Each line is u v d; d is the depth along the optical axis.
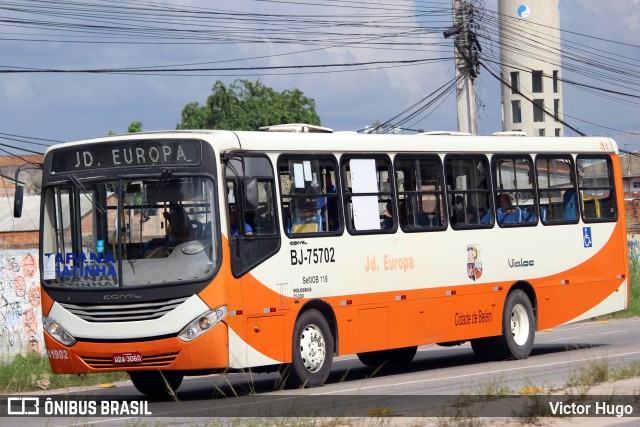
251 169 18.22
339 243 19.69
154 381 19.52
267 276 18.14
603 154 26.55
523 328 23.95
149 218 17.38
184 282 17.03
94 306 17.30
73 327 17.41
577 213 25.59
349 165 20.16
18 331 27.08
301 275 18.83
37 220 54.69
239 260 17.62
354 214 20.11
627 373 17.83
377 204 20.64
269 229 18.34
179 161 17.50
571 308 25.25
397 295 20.81
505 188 23.81
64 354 17.52
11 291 27.19
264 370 19.03
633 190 100.62
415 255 21.33
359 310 20.00
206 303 17.03
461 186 22.70
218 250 17.23
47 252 17.84
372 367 24.11
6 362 24.12
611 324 35.00
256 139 18.41
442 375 20.64
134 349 17.05
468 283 22.55
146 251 17.31
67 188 17.84
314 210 19.33
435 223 21.95
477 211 23.02
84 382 22.83
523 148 24.33
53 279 17.70
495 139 23.72
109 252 17.41
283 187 18.78
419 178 21.69
